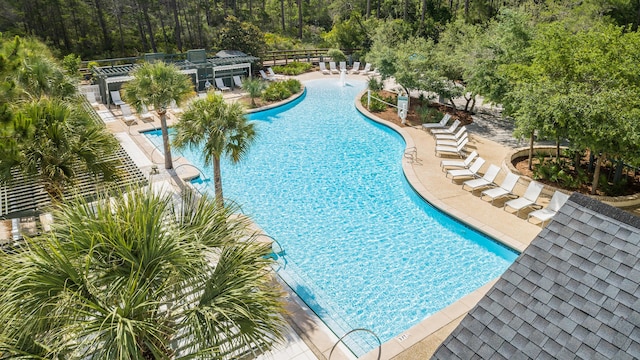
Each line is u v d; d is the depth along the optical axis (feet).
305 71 113.70
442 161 55.98
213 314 17.31
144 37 126.41
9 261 17.29
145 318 17.35
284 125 76.02
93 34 119.14
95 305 15.79
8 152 27.96
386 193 52.31
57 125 29.99
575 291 16.94
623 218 17.83
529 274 18.04
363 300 34.94
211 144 40.27
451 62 74.49
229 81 97.19
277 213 47.62
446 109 81.46
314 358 28.07
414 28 128.98
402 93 86.63
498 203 47.55
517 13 63.31
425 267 39.01
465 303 33.24
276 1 172.35
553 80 47.65
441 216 46.21
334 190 52.90
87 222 18.28
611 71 44.96
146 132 69.97
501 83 58.54
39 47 54.13
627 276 16.52
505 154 60.75
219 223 21.72
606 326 15.75
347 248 41.60
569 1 99.86
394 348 28.84
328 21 175.42
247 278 18.99
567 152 56.34
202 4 131.95
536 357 15.96
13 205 37.11
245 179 55.42
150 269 17.80
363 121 78.59
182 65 89.56
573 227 18.57
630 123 39.40
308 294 35.47
